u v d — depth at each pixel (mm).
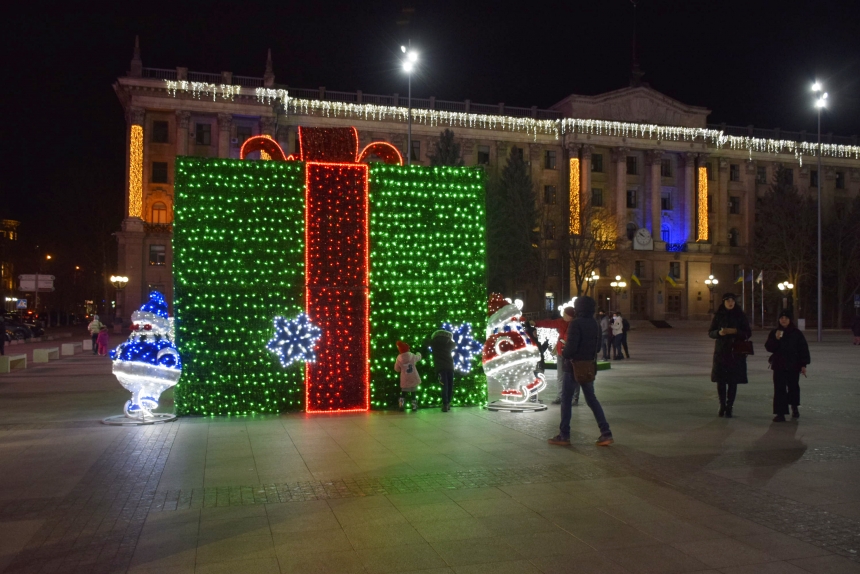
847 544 5531
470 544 5543
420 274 13172
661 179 71938
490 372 12906
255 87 58188
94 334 30031
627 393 15125
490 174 66062
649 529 5891
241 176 12570
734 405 13180
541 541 5609
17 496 6926
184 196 12344
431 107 65562
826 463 8297
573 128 67688
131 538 5688
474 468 8031
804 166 75500
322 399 12570
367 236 12977
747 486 7242
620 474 7758
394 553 5348
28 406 13195
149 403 11422
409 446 9305
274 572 4980
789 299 67062
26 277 40938
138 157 55781
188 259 12273
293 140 61125
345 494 6945
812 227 65562
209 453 8891
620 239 62406
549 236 59625
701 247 70875
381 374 12820
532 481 7457
